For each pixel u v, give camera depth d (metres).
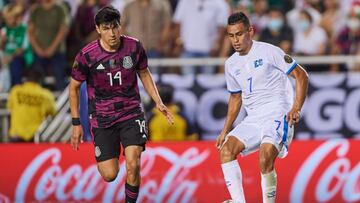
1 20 50.03
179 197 38.94
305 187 38.34
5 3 52.09
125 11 48.47
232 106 30.36
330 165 38.44
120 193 39.22
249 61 29.23
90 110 29.45
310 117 45.75
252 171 38.12
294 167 38.50
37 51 48.91
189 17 48.12
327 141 38.66
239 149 28.92
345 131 45.56
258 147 29.34
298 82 28.64
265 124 28.95
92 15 49.59
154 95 29.42
